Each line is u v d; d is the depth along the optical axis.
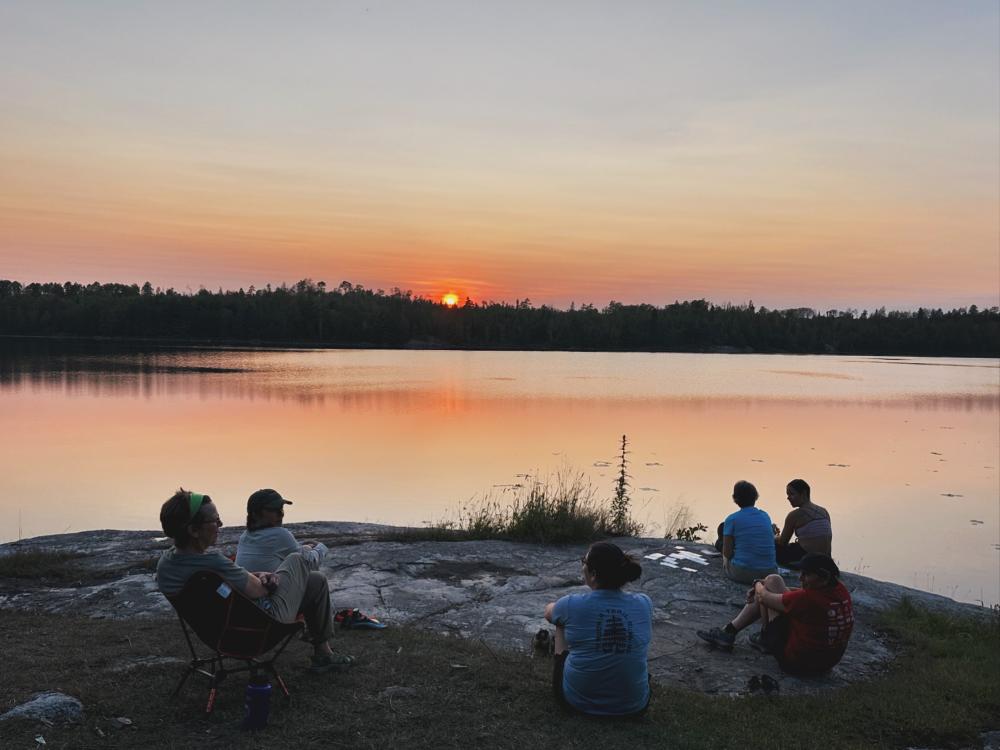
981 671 6.02
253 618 4.12
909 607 7.73
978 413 53.56
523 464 27.86
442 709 4.45
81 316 168.75
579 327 190.12
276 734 3.99
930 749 4.64
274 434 35.59
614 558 4.51
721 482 25.38
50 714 4.00
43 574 8.12
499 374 88.56
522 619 6.80
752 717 4.78
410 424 40.34
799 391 71.94
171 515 4.05
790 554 8.49
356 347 173.88
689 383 79.50
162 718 4.10
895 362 165.00
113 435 34.69
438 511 19.53
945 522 21.08
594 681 4.43
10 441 32.47
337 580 8.01
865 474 28.45
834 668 5.99
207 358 106.94
